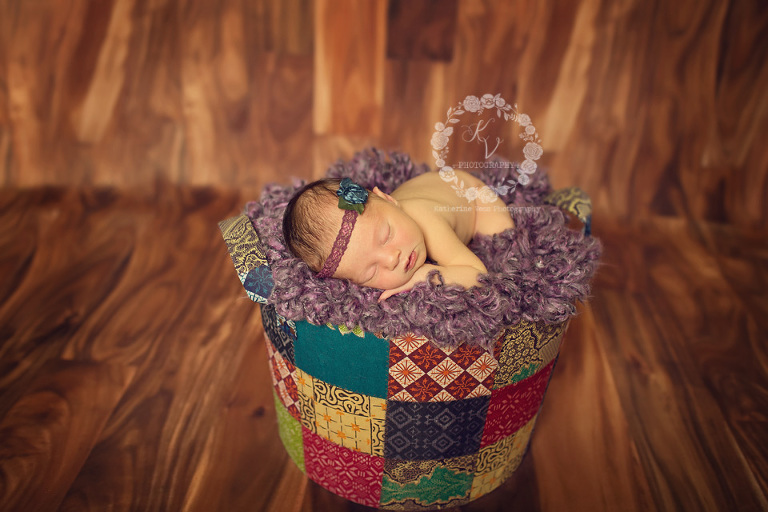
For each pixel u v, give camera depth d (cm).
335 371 104
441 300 97
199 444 133
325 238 106
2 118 222
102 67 220
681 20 209
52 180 227
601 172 223
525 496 124
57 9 213
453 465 114
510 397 109
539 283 101
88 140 225
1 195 220
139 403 142
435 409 104
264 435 137
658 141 220
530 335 103
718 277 194
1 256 190
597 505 122
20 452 127
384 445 110
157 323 167
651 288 188
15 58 217
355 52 216
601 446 135
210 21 215
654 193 223
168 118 224
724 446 135
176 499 120
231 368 154
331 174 139
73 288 178
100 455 128
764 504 122
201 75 220
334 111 222
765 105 213
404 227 108
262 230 115
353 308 97
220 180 229
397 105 221
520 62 215
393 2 210
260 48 217
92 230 205
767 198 220
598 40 212
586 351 162
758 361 159
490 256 119
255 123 224
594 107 218
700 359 160
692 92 215
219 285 183
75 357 154
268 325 112
